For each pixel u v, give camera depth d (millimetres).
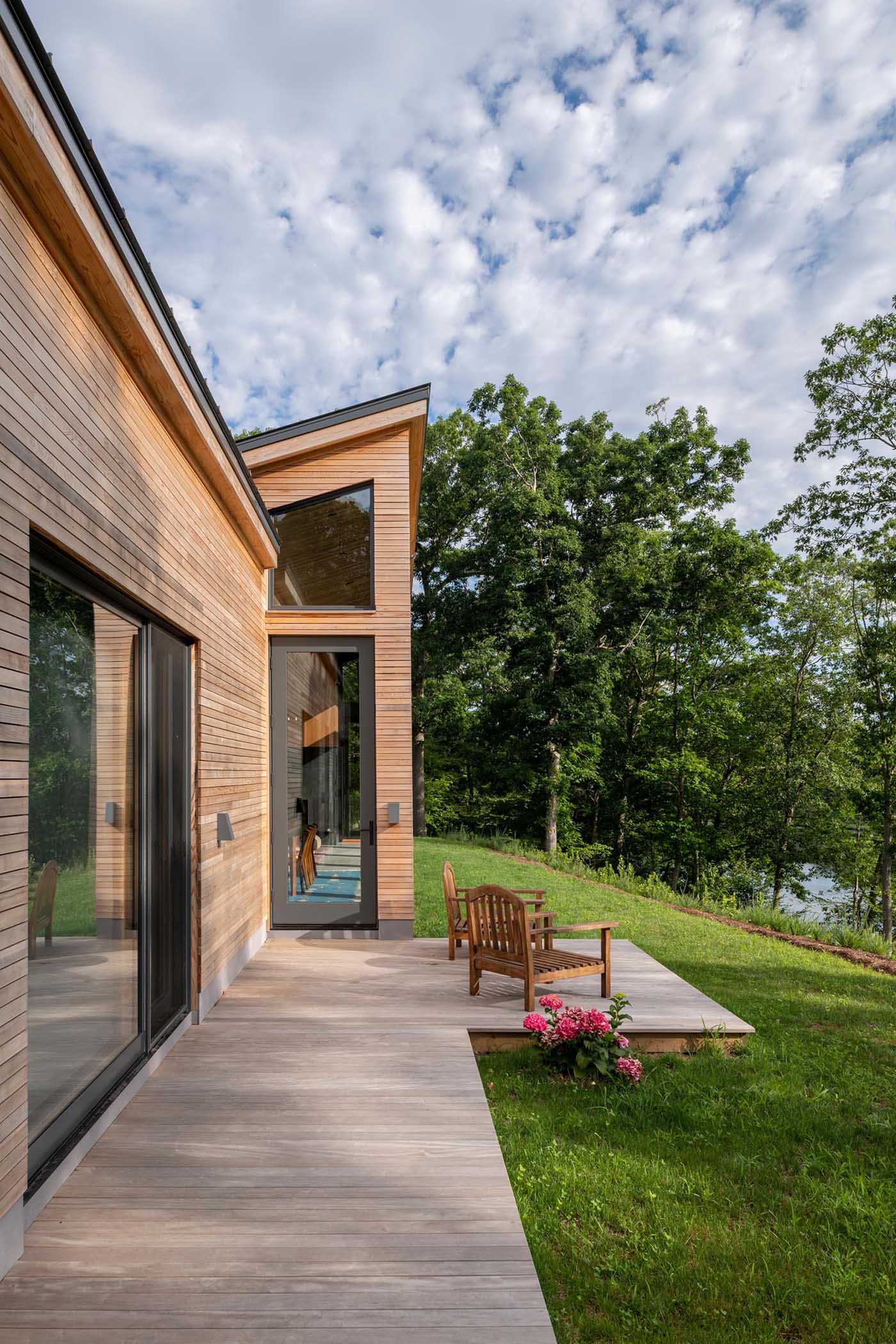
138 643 4121
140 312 3420
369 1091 3963
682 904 12953
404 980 6074
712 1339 2463
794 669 22656
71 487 2996
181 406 4234
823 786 21688
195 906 5035
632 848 25391
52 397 2838
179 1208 2891
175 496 4523
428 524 24875
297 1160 3264
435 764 26500
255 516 6434
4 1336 2227
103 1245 2660
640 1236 2949
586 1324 2502
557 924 9758
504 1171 3197
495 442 20875
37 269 2732
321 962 6664
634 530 21516
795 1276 2756
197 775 5074
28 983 2807
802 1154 3676
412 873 7734
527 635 20297
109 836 3688
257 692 7340
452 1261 2605
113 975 3721
